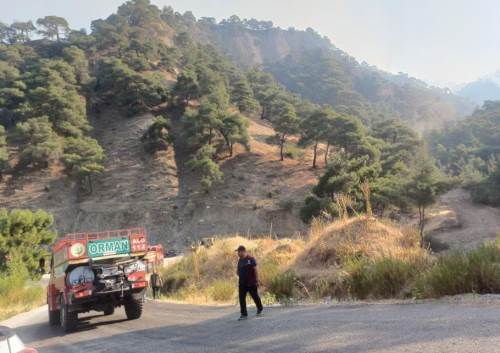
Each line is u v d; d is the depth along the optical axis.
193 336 8.53
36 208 100.81
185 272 27.41
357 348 5.48
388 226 15.05
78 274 12.80
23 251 40.06
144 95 150.75
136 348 8.31
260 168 109.94
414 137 139.50
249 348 6.56
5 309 24.52
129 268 13.30
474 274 8.28
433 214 78.00
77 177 106.44
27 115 134.12
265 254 21.89
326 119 109.62
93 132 140.50
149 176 109.88
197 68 176.75
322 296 12.03
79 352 8.98
